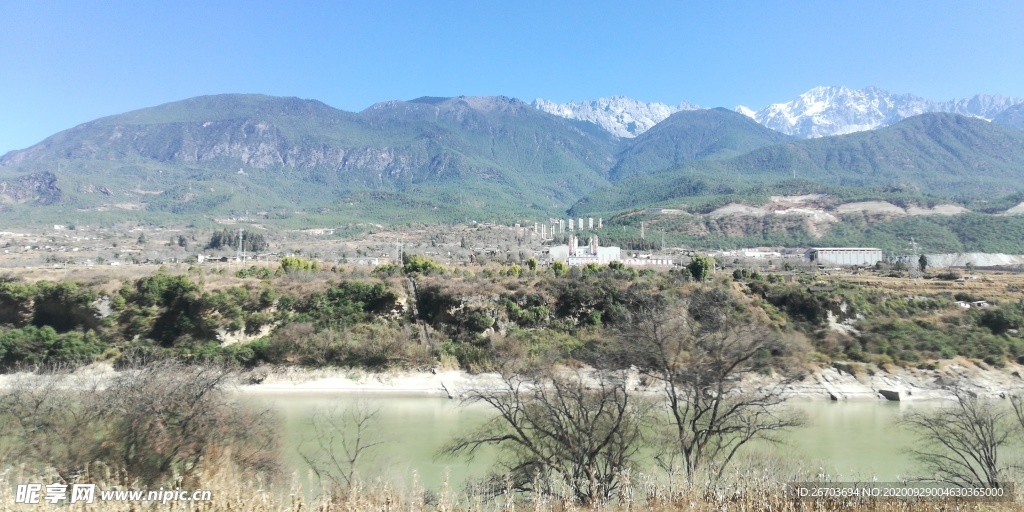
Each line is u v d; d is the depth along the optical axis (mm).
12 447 21844
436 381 53719
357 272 72250
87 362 51969
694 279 71750
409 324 61000
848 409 48906
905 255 148375
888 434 40344
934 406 49500
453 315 61188
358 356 56094
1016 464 28672
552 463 24297
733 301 62219
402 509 20812
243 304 59656
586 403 25578
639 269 90625
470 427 39000
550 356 45719
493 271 77188
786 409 33625
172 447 22328
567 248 132875
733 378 28516
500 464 27406
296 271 70750
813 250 147375
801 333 61125
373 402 48438
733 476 23734
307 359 55656
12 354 51062
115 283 59312
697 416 25469
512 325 60906
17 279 60406
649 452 29953
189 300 57562
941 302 70750
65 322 56188
